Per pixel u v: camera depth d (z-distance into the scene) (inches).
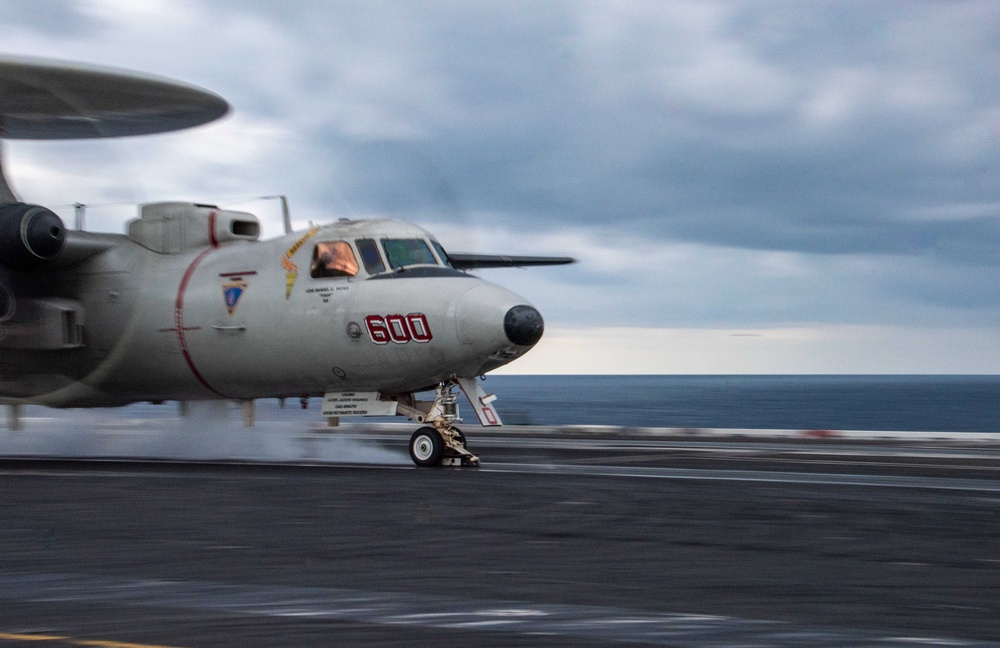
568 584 204.8
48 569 219.5
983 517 300.7
